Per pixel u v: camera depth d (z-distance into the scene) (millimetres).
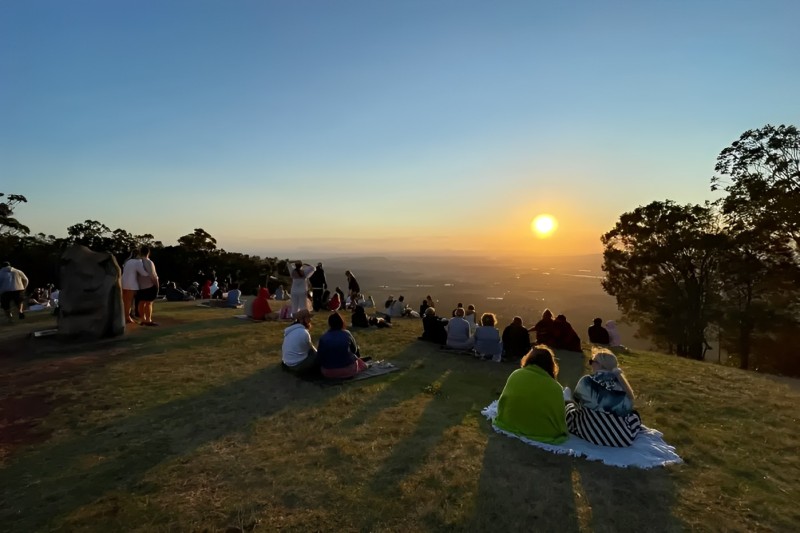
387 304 17984
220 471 4242
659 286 27719
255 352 9203
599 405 4977
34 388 6645
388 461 4508
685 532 3488
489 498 3848
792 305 23172
